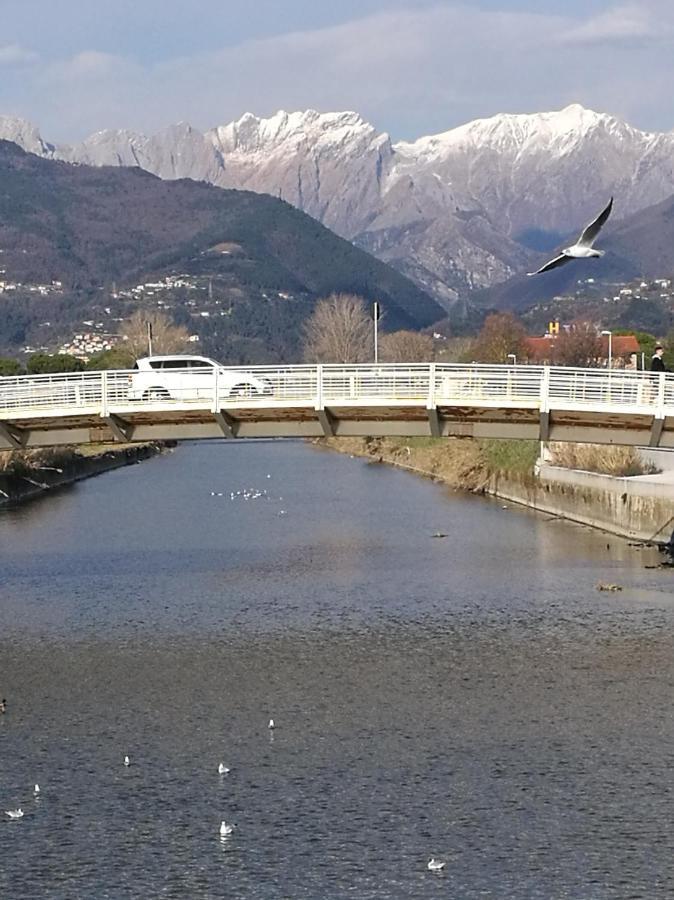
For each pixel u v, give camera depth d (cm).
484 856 3275
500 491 10600
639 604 5962
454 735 4128
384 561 7312
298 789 3703
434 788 3688
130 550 7925
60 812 3572
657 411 5634
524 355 18438
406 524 8912
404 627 5606
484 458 11344
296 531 8688
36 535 8650
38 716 4400
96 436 6072
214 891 3128
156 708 4466
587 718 4275
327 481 12506
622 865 3216
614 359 17462
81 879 3192
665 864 3219
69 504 10600
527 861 3247
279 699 4547
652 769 3806
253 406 5847
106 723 4312
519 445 10362
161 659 5116
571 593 6241
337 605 6094
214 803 3616
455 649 5203
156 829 3456
